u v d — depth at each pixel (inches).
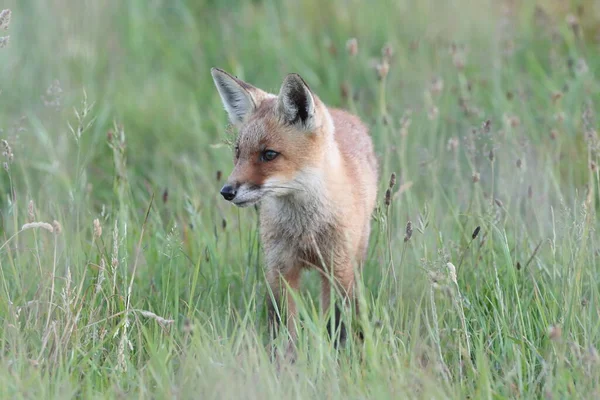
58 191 530.6
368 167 444.1
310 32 744.3
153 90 687.1
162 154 609.6
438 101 600.4
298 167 385.1
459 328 363.9
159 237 452.1
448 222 461.4
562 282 377.7
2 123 607.2
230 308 386.6
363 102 645.9
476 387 328.2
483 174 534.9
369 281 422.9
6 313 364.8
